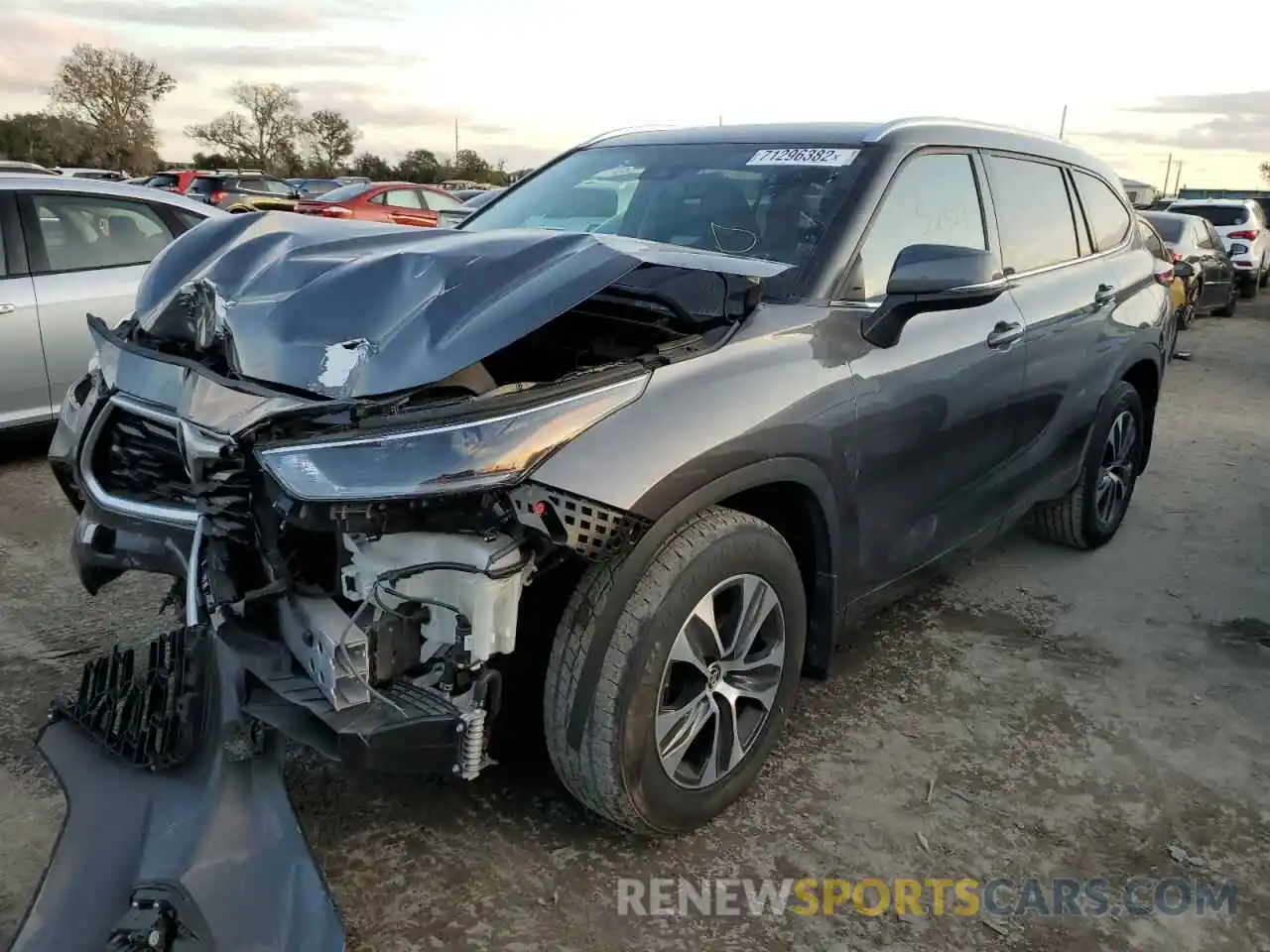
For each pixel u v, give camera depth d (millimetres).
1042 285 3887
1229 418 8156
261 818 2152
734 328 2611
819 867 2576
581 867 2529
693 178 3420
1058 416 4078
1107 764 3090
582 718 2316
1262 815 2859
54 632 3643
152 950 1902
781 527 2893
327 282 2424
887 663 3680
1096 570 4672
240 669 2227
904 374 2992
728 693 2613
